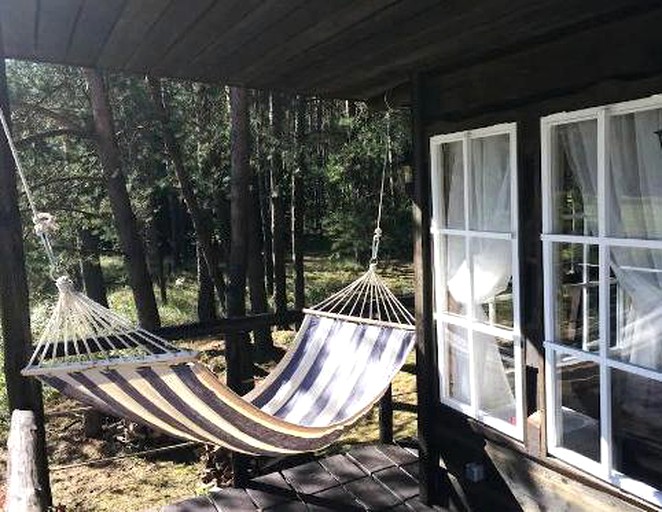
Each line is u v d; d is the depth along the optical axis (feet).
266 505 11.66
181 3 7.77
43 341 8.92
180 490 16.56
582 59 8.13
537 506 9.31
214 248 35.73
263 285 31.37
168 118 28.96
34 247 27.63
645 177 7.63
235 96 25.62
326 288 42.57
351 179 31.94
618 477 7.97
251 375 25.94
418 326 11.51
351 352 12.60
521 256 9.25
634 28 7.44
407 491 12.07
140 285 26.12
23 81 25.80
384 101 13.67
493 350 10.16
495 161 9.94
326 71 11.31
